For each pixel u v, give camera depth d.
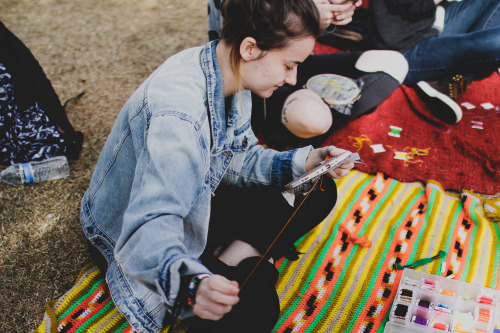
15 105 2.69
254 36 1.42
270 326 1.67
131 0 4.58
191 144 1.43
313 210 1.97
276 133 2.89
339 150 1.90
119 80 3.53
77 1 4.55
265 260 1.77
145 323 1.75
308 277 2.20
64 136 2.83
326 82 2.86
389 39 3.05
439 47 3.06
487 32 2.96
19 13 4.33
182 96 1.48
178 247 1.34
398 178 2.69
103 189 1.78
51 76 3.55
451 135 2.94
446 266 2.24
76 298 2.09
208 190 1.57
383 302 2.10
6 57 2.64
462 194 2.57
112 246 1.83
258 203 1.88
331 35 3.36
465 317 1.93
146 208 1.38
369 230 2.41
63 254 2.30
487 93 3.28
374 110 3.08
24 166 2.66
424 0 3.00
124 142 1.65
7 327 2.02
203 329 1.67
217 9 2.92
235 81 1.56
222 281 1.29
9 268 2.24
